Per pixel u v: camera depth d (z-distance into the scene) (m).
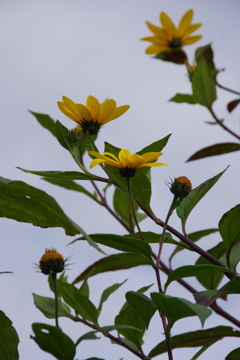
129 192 1.06
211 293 1.01
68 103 1.11
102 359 0.99
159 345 1.10
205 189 1.11
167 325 1.02
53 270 1.07
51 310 1.10
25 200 1.03
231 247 1.09
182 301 0.96
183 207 1.11
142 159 1.05
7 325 1.03
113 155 1.07
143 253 1.05
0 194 1.03
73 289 1.09
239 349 1.06
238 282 1.02
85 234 0.99
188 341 1.11
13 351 1.03
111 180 1.10
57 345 0.99
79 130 1.12
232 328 1.09
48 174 1.08
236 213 1.08
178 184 1.08
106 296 1.11
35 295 1.11
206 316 0.94
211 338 1.10
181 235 1.09
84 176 1.10
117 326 1.00
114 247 1.05
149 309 1.05
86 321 1.10
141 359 1.08
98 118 1.12
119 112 1.12
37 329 0.98
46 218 1.04
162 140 1.10
